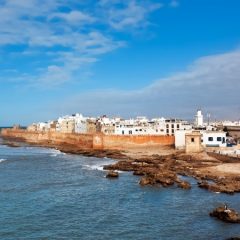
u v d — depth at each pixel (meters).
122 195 78.69
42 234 54.53
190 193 78.88
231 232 54.88
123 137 182.88
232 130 190.88
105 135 186.88
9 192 81.31
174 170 104.75
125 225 58.62
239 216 60.62
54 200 74.38
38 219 61.47
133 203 71.94
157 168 107.75
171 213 64.69
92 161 142.75
